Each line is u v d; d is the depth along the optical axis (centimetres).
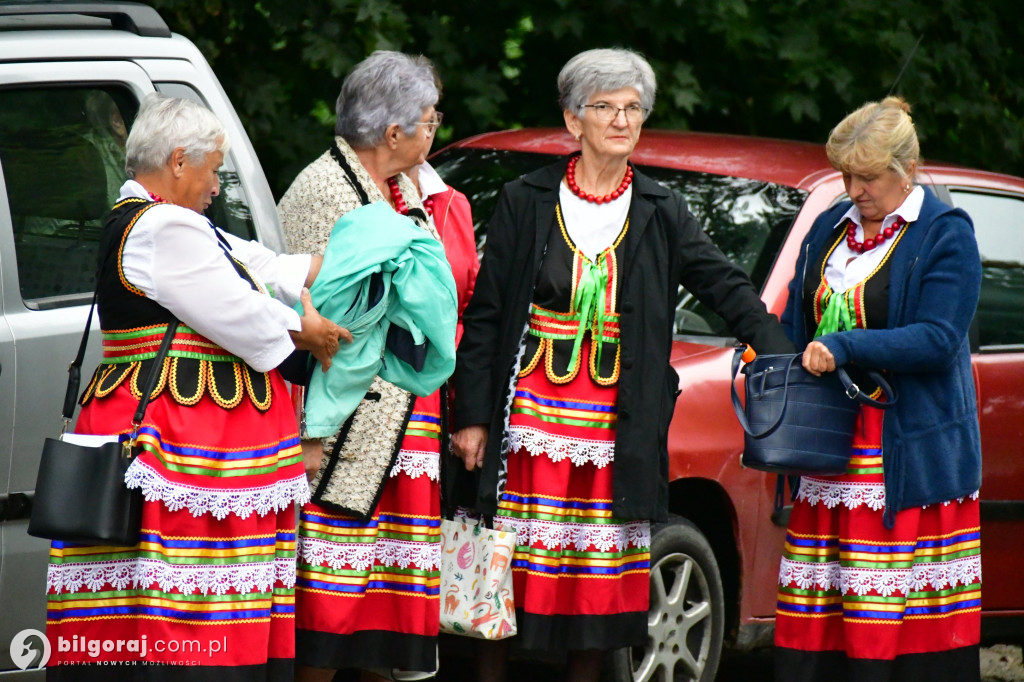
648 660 1349
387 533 1184
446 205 1263
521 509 1227
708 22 2114
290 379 1095
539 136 1712
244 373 1009
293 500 1029
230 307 973
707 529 1445
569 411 1209
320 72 2003
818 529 1255
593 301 1206
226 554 998
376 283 1080
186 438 973
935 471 1221
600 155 1217
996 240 1686
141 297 976
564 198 1232
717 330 1446
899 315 1216
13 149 1105
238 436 996
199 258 968
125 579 991
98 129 1145
